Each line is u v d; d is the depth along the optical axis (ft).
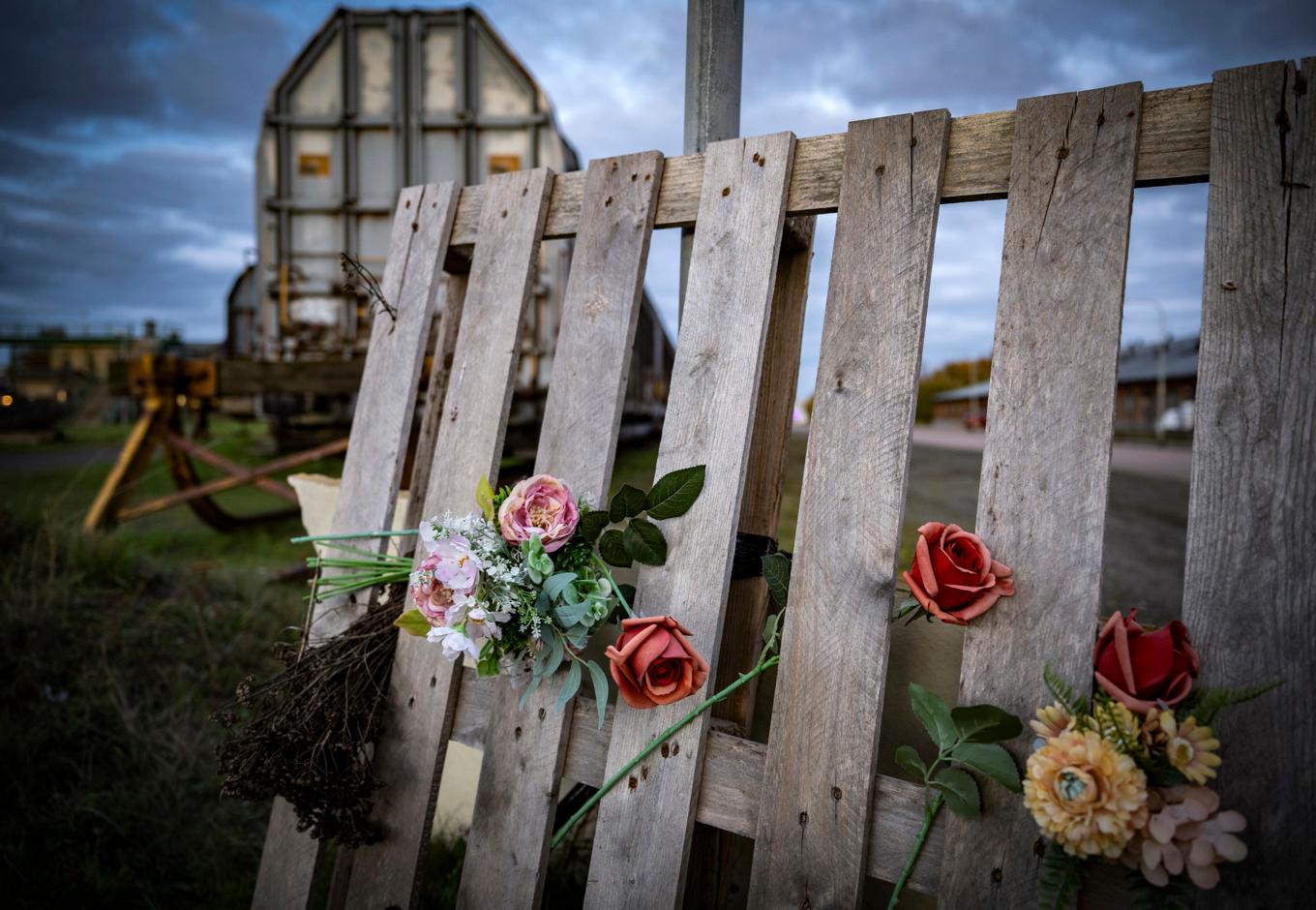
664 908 4.36
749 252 4.84
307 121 21.11
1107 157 4.04
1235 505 3.61
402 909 5.14
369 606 5.73
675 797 4.46
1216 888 3.42
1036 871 3.69
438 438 5.69
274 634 11.86
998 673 3.88
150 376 17.78
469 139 21.11
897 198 4.45
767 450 5.76
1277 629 3.46
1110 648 3.55
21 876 6.68
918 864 3.96
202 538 18.94
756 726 5.98
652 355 33.35
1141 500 26.94
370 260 21.29
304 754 4.93
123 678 9.98
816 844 4.11
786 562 4.52
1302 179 3.66
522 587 4.40
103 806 7.70
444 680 5.26
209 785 8.36
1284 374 3.59
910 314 4.29
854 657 4.16
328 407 22.98
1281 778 3.39
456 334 6.36
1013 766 3.62
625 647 4.09
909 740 5.48
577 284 5.41
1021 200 4.19
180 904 6.76
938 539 3.91
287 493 17.74
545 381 21.08
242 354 23.86
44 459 36.01
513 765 4.97
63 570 12.71
